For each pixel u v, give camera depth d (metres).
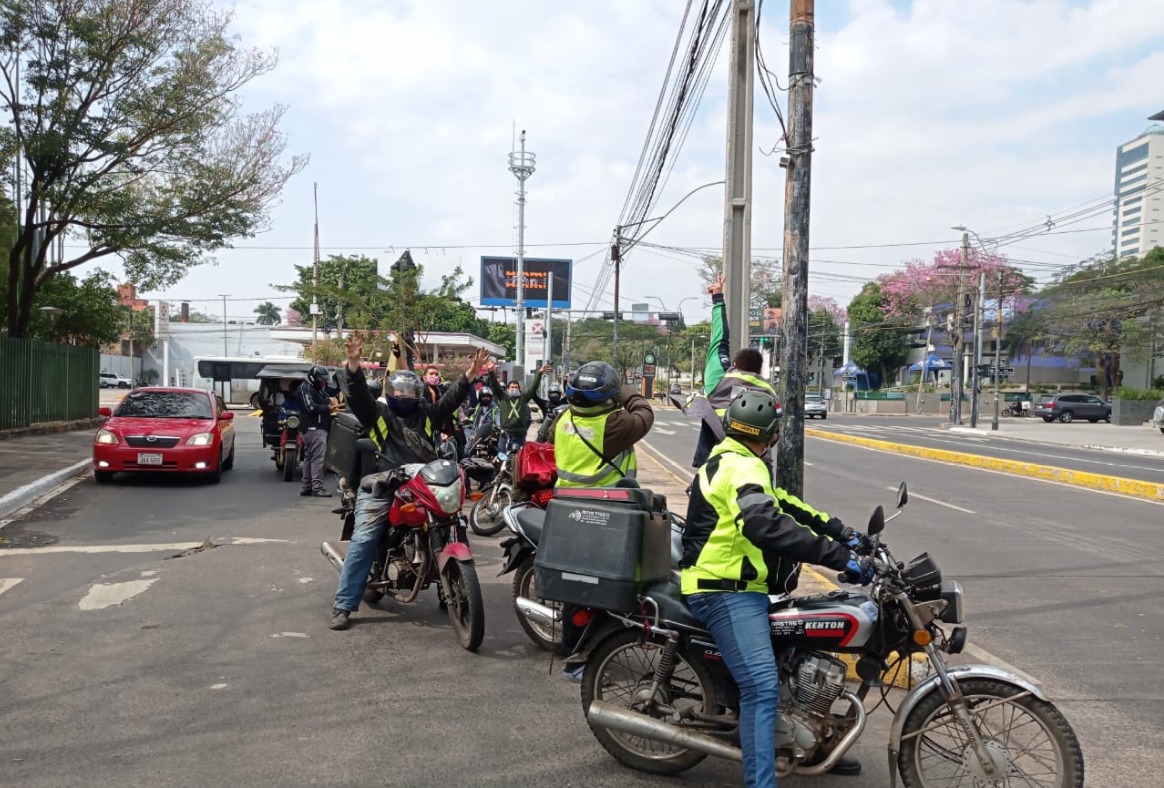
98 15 18.25
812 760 3.76
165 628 6.07
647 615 4.00
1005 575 8.34
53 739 4.24
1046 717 3.53
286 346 66.31
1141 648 6.11
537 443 6.38
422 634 6.18
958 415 41.47
